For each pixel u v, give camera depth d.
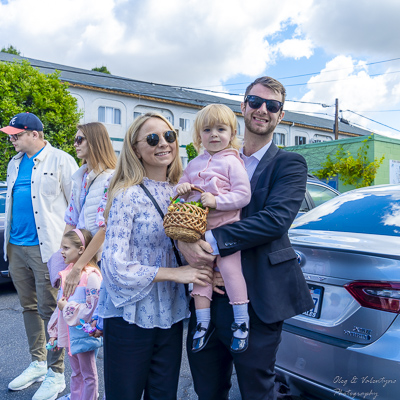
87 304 2.30
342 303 2.11
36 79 14.29
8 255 3.12
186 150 23.31
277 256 1.74
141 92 23.55
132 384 1.83
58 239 3.02
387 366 1.87
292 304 1.74
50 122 14.48
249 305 1.73
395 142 15.17
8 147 13.52
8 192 3.10
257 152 1.97
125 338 1.81
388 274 1.98
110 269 1.75
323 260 2.24
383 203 2.85
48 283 2.94
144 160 1.97
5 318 4.48
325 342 2.10
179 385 3.02
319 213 3.08
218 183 1.84
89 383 2.44
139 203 1.85
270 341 1.73
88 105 21.47
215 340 1.85
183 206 1.69
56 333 2.59
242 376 1.73
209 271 1.79
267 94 1.92
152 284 1.80
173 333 1.93
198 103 25.36
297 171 1.80
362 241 2.31
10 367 3.30
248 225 1.66
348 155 15.24
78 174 2.91
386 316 1.94
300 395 2.27
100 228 2.41
